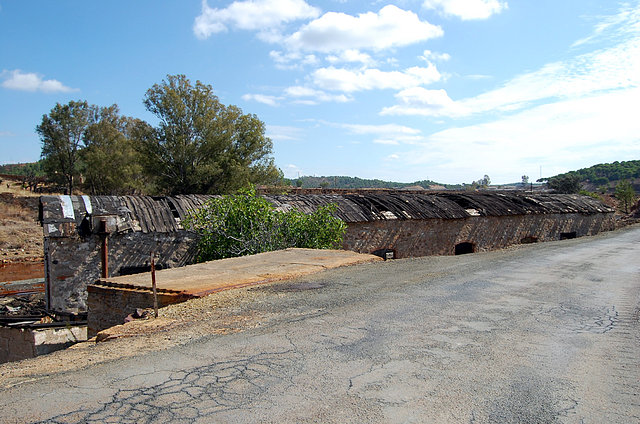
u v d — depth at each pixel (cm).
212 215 1202
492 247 2058
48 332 965
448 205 1953
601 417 261
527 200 2436
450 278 778
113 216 1134
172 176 3125
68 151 4150
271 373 322
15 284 1451
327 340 405
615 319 505
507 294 645
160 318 507
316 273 816
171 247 1202
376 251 1628
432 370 334
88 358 364
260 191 3064
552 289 697
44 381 308
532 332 446
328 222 1277
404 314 509
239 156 3191
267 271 803
